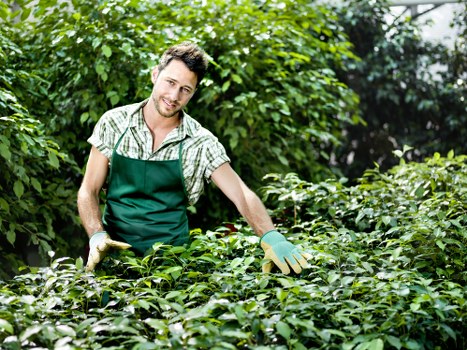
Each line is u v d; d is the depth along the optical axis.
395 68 8.20
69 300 2.38
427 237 2.93
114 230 2.87
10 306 2.17
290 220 3.62
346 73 8.09
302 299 2.23
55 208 4.12
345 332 2.15
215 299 2.22
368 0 8.01
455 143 8.12
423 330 2.14
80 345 1.92
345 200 3.57
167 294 2.46
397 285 2.25
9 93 3.64
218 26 4.77
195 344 1.87
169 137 2.81
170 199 2.87
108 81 4.39
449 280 2.74
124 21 4.45
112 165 2.84
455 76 8.20
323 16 5.68
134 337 1.92
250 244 2.95
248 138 4.71
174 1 4.88
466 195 3.48
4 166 3.78
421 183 3.68
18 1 4.56
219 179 2.86
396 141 8.21
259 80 4.79
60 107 4.48
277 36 5.00
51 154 3.60
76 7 4.59
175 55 2.69
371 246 3.07
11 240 3.65
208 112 4.63
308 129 4.83
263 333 2.07
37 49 4.54
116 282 2.46
